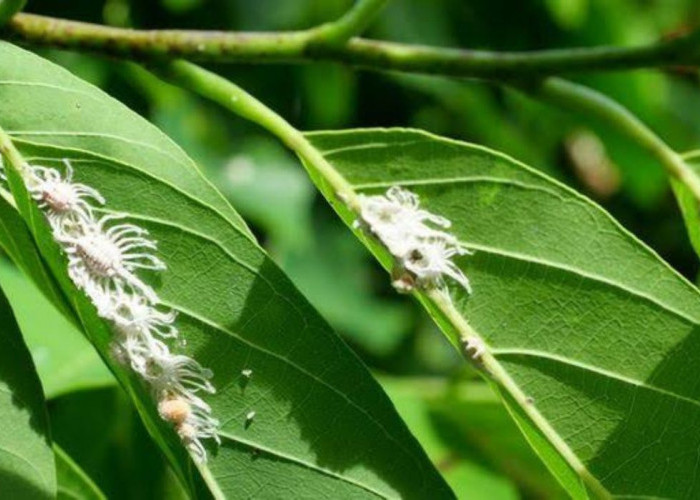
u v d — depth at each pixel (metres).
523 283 0.21
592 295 0.21
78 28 0.22
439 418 0.30
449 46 0.39
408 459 0.20
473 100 0.39
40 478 0.19
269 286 0.20
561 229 0.21
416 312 0.43
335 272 0.40
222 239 0.20
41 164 0.20
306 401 0.20
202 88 0.22
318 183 0.21
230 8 0.36
